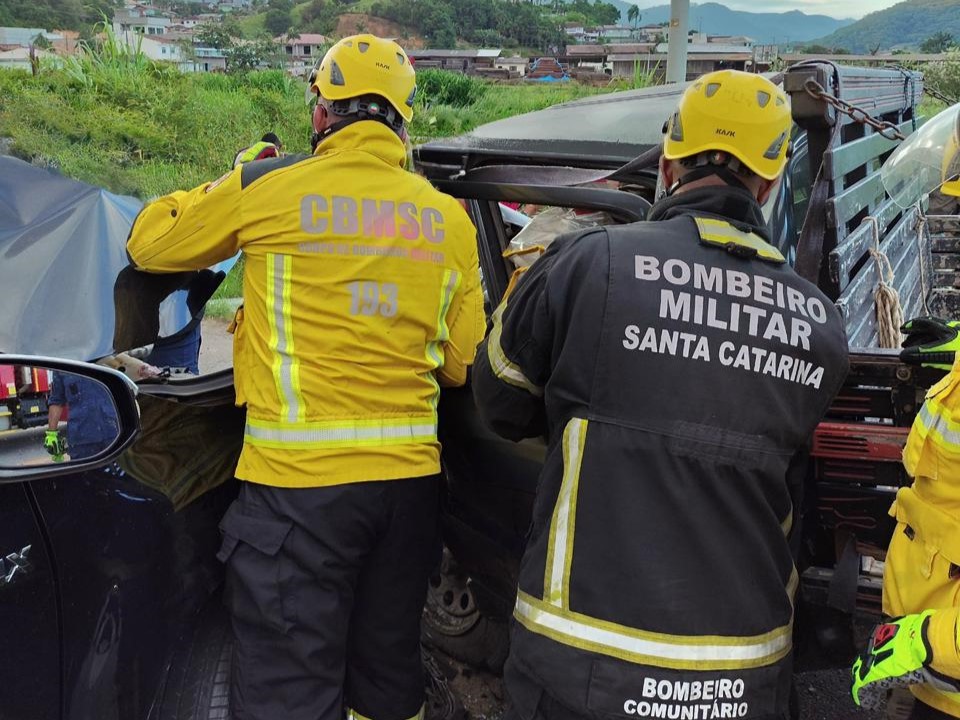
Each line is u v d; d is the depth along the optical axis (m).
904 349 1.97
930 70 8.88
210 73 18.12
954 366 1.71
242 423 2.38
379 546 2.21
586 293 1.67
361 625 2.29
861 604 2.09
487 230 3.44
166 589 2.07
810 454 2.11
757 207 1.81
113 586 1.94
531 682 1.70
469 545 2.67
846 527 2.13
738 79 1.79
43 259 2.22
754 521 1.66
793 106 2.97
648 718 1.58
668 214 1.80
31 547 1.79
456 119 17.88
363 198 2.12
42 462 1.77
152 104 12.59
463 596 2.92
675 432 1.62
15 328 2.12
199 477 2.20
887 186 2.46
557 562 1.66
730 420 1.63
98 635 1.91
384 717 2.33
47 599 1.83
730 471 1.63
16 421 1.74
